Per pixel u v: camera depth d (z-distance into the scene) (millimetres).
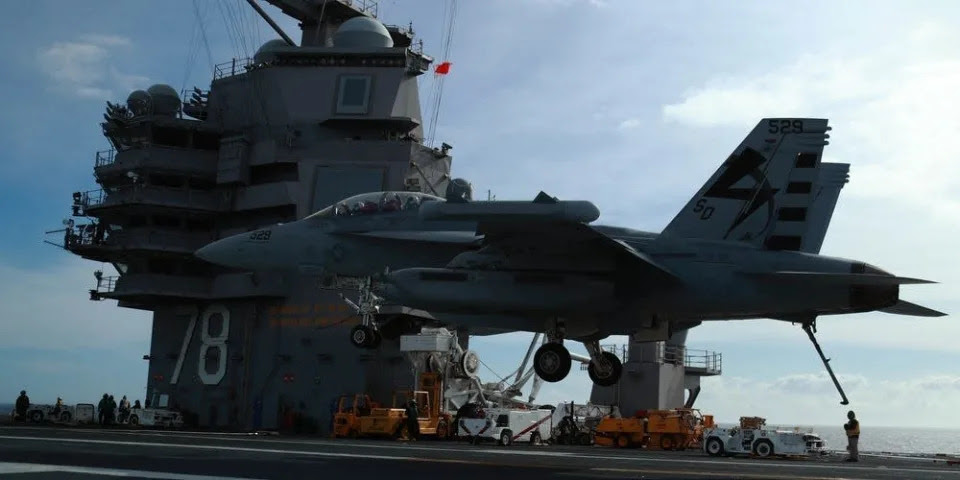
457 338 43938
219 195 46656
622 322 21250
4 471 15562
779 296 20281
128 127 47719
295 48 46125
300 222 25000
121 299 48531
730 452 31375
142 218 48000
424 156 44781
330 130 45281
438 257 22875
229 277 46156
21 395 45281
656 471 17750
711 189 21266
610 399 50031
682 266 20609
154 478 14531
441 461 19203
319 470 16359
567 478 15633
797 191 20875
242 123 47406
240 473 15602
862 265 20219
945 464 29328
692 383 54062
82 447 21688
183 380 47906
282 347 44812
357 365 42812
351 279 25344
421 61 46844
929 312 23031
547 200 17734
